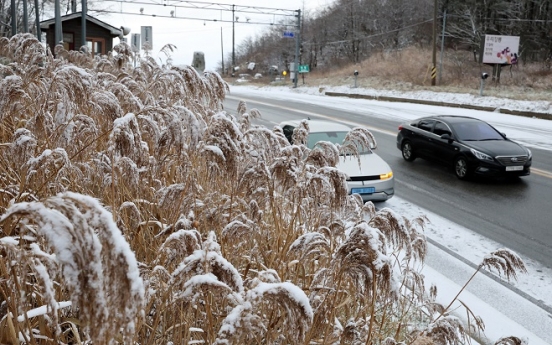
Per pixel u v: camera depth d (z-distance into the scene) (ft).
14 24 52.24
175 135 8.90
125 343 4.09
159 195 10.55
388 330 12.43
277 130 16.70
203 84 11.92
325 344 8.36
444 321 10.26
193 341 6.98
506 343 11.21
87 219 3.98
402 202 37.40
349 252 7.48
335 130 38.37
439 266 24.90
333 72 186.09
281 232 10.77
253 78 218.18
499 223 32.68
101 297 3.75
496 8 150.92
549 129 72.95
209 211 10.51
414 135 51.16
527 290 22.56
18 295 6.22
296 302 5.27
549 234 30.73
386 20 197.57
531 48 144.46
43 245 6.67
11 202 7.37
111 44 83.61
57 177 10.07
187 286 5.93
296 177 10.78
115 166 9.28
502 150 43.60
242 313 5.34
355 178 34.99
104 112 10.89
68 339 7.93
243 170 10.37
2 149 11.14
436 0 119.65
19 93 10.68
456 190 41.14
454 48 162.50
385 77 140.77
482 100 96.99
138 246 9.73
